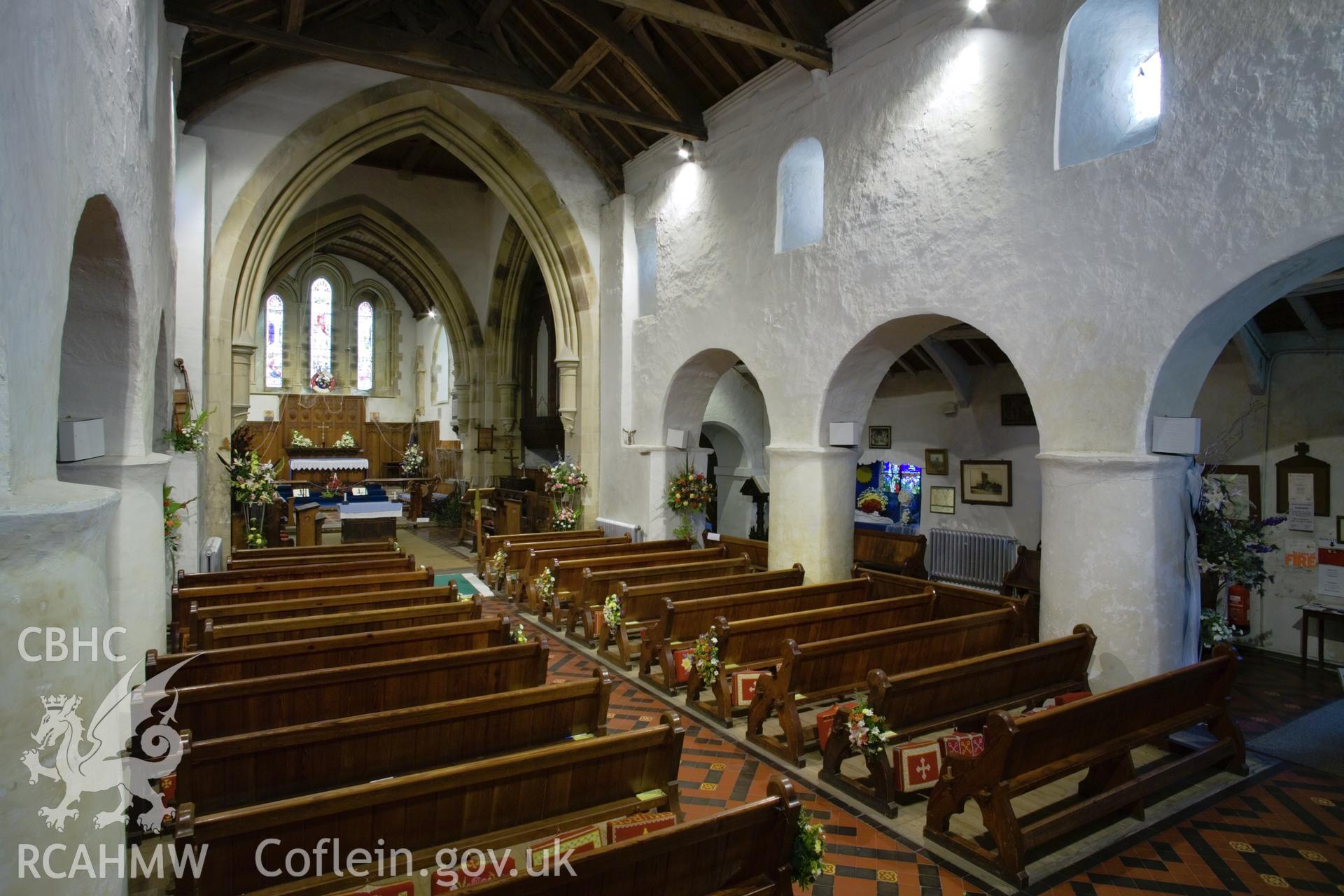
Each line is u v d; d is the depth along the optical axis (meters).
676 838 2.60
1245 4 4.89
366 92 10.99
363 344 24.48
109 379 4.35
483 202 18.11
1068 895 3.80
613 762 3.54
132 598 4.48
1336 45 4.48
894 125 7.43
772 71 8.93
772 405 8.98
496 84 9.02
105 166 3.23
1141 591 5.42
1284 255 4.69
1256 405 8.50
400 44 10.48
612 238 12.16
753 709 5.52
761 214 9.20
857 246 7.83
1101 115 6.32
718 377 11.12
